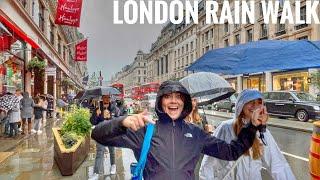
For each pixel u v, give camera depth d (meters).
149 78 135.88
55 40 33.44
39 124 15.02
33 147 11.18
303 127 16.55
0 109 13.46
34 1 22.05
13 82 16.48
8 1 14.56
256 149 3.36
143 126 2.25
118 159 9.37
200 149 2.50
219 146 2.60
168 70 94.62
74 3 20.20
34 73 21.64
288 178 3.43
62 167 7.34
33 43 14.76
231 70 4.23
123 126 2.24
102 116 7.48
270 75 36.25
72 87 57.69
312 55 3.51
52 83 31.94
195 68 5.23
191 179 2.39
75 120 9.40
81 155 8.67
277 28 37.47
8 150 10.58
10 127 13.48
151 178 2.33
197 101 6.65
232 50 4.33
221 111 33.84
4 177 7.25
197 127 2.59
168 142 2.39
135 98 58.09
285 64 3.65
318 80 24.33
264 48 3.90
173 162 2.34
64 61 43.53
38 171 7.77
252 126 2.69
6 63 15.04
